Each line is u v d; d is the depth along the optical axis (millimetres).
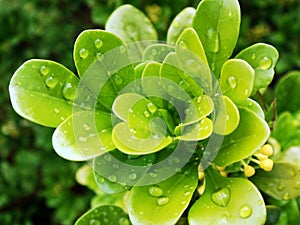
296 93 376
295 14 685
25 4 698
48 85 293
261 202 284
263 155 305
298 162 338
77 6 727
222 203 290
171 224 284
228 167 305
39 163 694
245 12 712
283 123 365
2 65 685
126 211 335
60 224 721
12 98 289
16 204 690
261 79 303
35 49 703
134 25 338
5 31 678
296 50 681
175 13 553
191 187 294
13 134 735
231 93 289
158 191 293
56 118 293
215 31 302
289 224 363
